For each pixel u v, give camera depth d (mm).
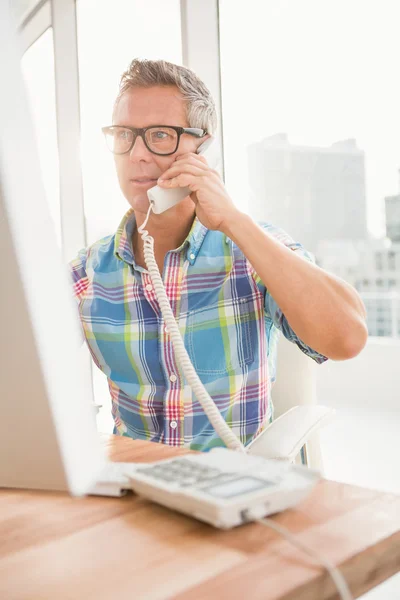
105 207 3521
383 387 3891
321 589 453
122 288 1274
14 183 529
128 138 1204
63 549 517
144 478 599
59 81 3943
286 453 898
